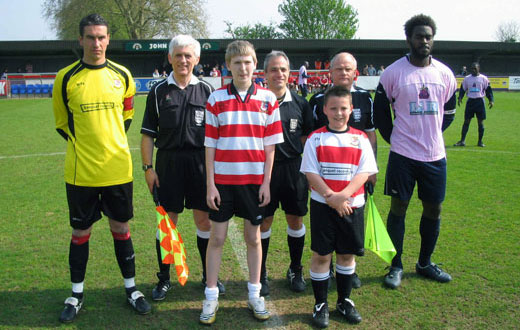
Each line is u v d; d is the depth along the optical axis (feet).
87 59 10.03
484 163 26.25
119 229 10.64
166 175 11.12
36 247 14.12
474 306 10.50
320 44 102.53
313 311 10.39
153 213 17.57
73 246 10.42
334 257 13.96
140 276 12.35
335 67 11.41
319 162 9.99
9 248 14.03
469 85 31.40
